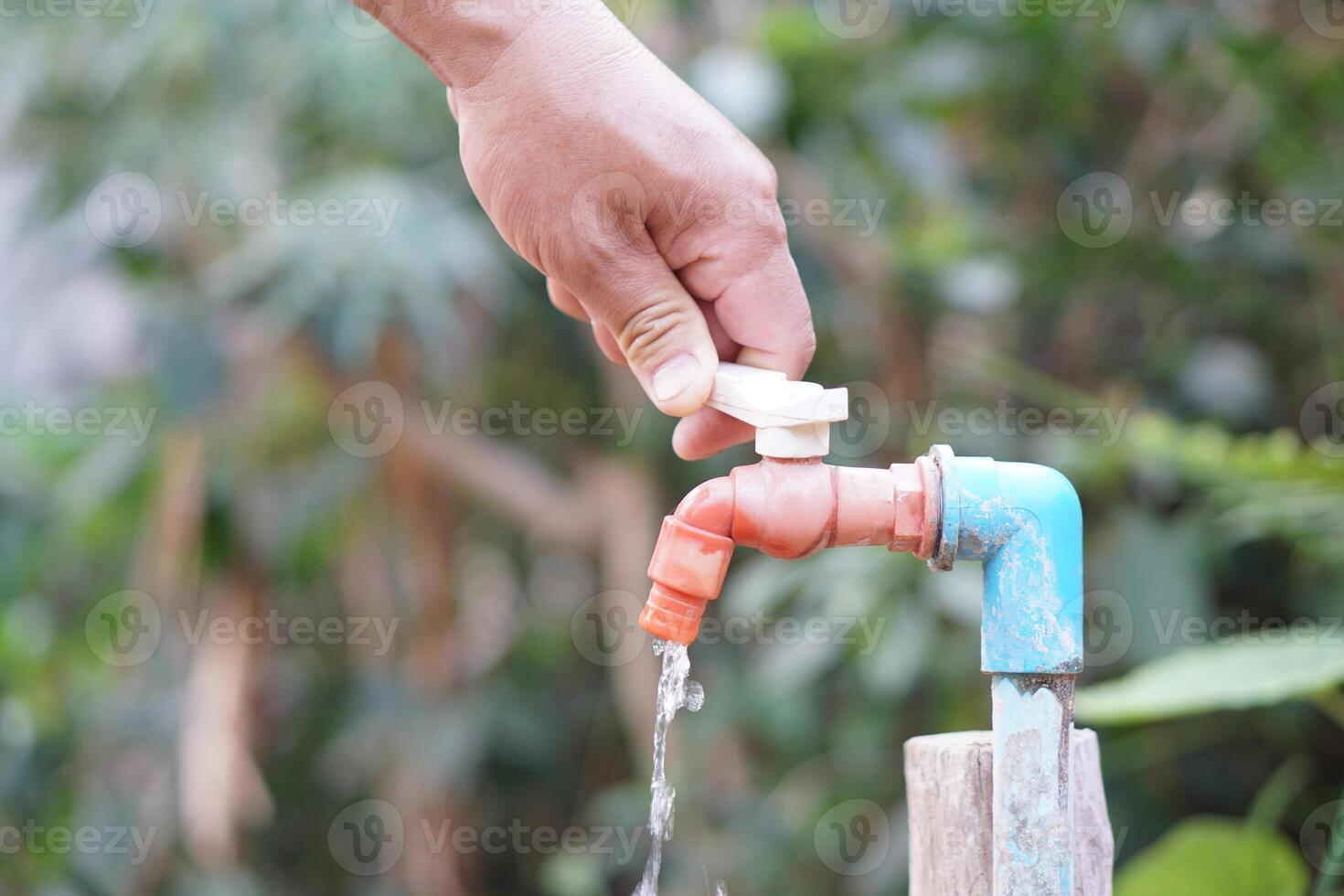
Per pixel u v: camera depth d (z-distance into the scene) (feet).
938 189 6.06
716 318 2.76
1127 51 6.11
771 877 6.36
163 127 5.97
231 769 6.61
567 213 2.53
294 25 5.70
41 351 7.34
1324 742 6.55
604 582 7.27
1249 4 6.08
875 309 6.05
